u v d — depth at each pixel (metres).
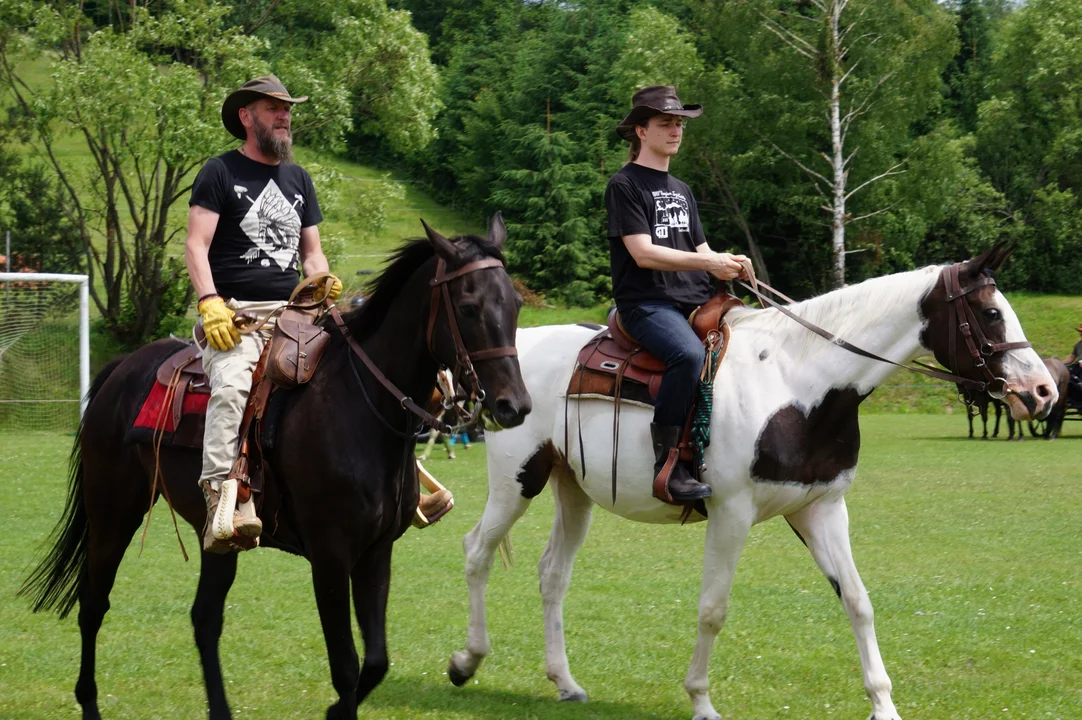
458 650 5.75
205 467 3.98
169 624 6.20
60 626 6.14
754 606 6.71
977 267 4.41
